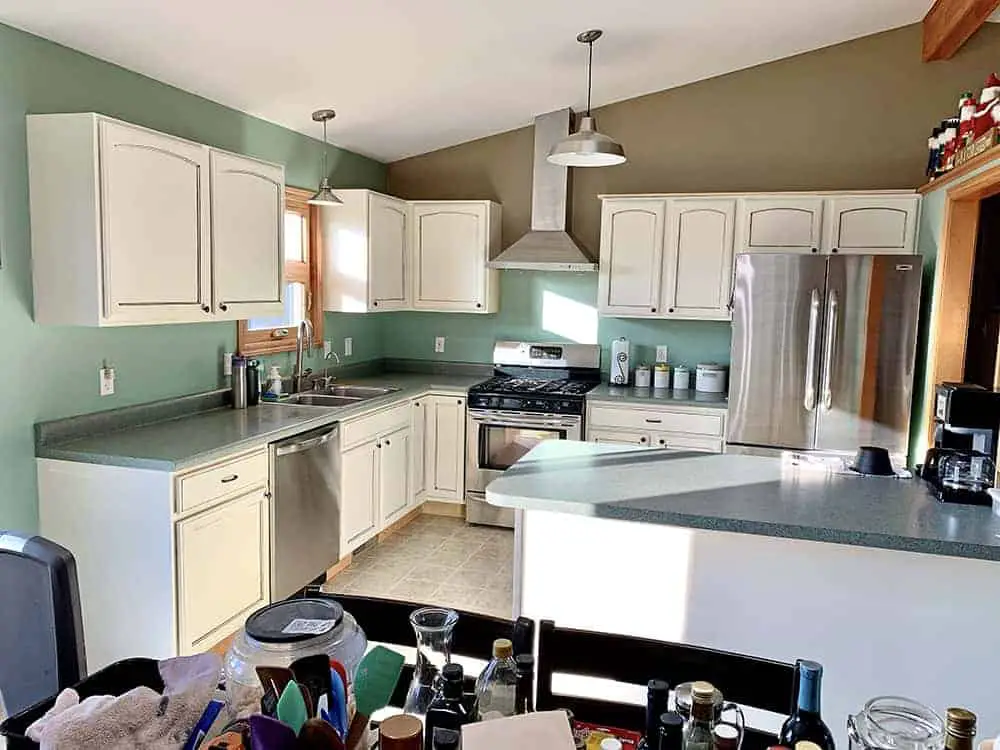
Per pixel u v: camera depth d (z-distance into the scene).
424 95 4.16
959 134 3.54
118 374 3.17
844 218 4.34
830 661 2.13
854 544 2.01
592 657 1.26
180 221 2.99
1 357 2.64
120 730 0.90
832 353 3.95
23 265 2.69
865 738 0.92
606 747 0.93
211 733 0.94
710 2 3.52
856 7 3.97
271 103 3.83
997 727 2.01
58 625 1.45
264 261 3.56
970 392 2.40
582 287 5.22
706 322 4.98
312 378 4.67
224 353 3.86
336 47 3.28
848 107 4.61
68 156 2.62
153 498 2.68
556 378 5.28
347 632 1.12
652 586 2.29
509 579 3.97
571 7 3.33
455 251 5.11
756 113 4.76
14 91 2.63
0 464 2.67
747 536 2.18
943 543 1.93
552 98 4.64
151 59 3.07
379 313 5.57
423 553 4.37
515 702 1.04
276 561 3.32
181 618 2.74
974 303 3.84
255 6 2.77
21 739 0.93
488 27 3.39
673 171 4.94
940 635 2.04
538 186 5.04
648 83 4.68
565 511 2.26
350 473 3.96
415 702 1.05
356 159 5.11
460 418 4.89
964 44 4.37
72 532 2.79
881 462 2.63
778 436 4.09
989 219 3.79
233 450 2.96
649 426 4.53
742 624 2.21
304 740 0.85
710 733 0.93
